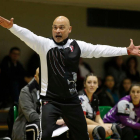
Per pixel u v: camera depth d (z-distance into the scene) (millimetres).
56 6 19609
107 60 20797
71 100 8367
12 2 18797
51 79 8312
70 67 8398
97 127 10797
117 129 11445
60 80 8258
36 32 19344
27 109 10555
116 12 20750
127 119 12180
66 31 8531
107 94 17062
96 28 20484
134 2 18031
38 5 19297
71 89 8336
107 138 12492
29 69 18266
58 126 11094
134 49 8836
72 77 8414
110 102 16891
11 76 16969
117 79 19531
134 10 20703
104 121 12594
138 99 12250
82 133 8539
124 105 12258
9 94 16797
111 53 8750
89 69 19109
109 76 17609
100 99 16844
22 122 10711
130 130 12047
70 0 17812
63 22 8492
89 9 20188
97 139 10891
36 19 19312
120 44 21094
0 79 16922
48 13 19516
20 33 8211
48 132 8055
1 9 18609
